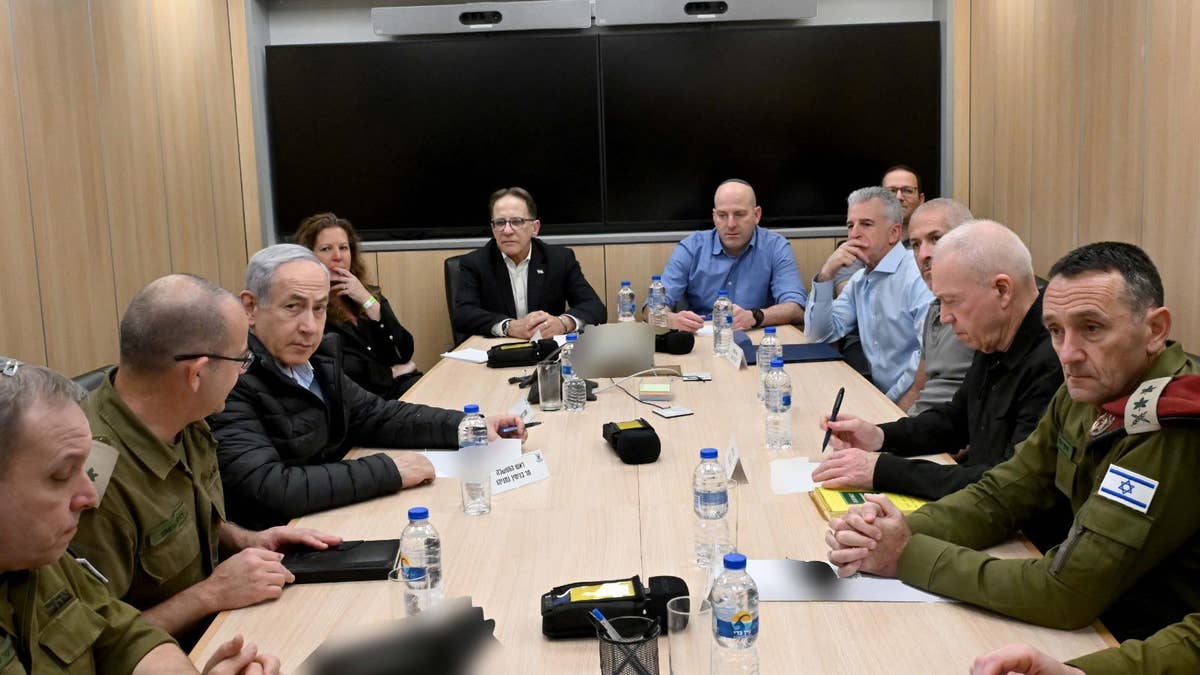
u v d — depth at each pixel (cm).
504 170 596
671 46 581
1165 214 379
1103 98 423
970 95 579
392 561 194
